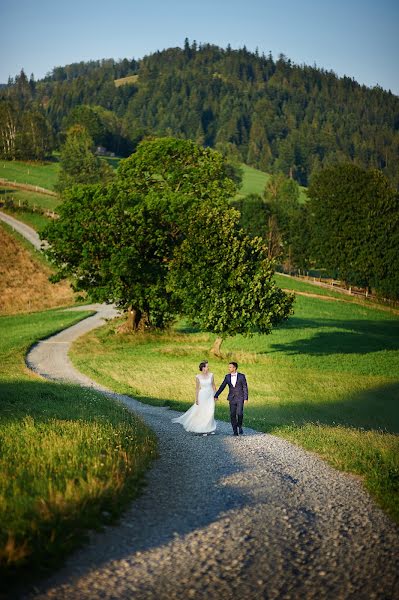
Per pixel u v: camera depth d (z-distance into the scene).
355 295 96.44
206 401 18.20
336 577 7.25
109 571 7.11
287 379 40.50
